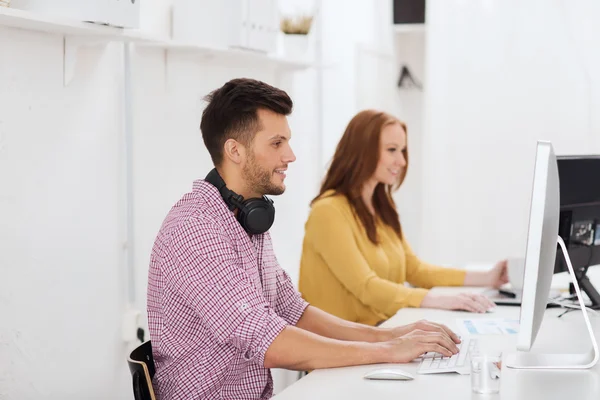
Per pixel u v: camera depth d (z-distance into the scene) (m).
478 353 1.87
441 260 4.60
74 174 2.30
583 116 4.33
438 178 4.58
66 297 2.28
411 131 4.96
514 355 1.94
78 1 2.01
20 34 2.05
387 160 2.92
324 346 1.84
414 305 2.67
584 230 2.57
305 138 3.96
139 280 2.65
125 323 2.57
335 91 4.22
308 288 2.87
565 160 2.47
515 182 4.46
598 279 3.02
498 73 4.46
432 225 4.60
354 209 2.91
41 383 2.17
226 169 1.91
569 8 4.32
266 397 1.96
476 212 4.54
